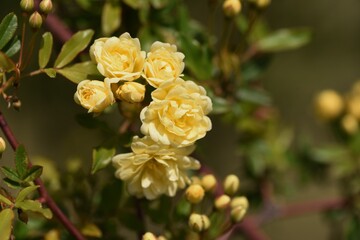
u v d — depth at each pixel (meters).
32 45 0.41
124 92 0.40
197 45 0.48
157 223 0.47
